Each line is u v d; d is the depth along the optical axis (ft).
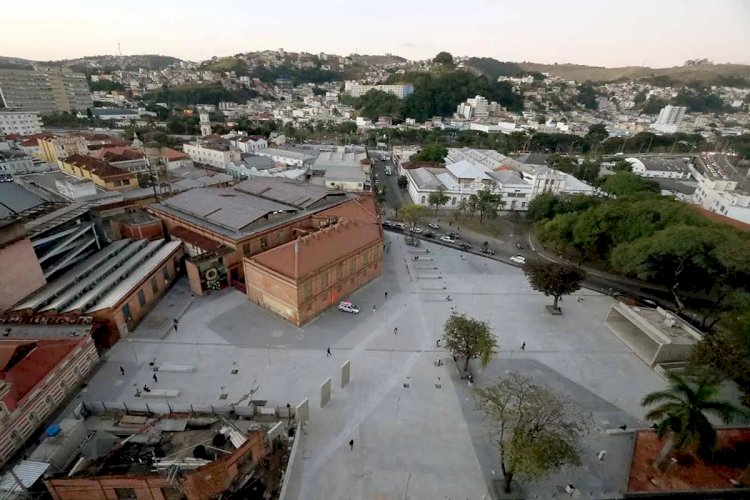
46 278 193.26
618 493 122.31
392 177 527.81
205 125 649.61
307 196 282.77
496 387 131.13
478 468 129.90
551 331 206.39
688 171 572.51
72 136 463.83
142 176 375.04
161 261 219.61
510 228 363.97
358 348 185.06
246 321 200.75
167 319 198.39
